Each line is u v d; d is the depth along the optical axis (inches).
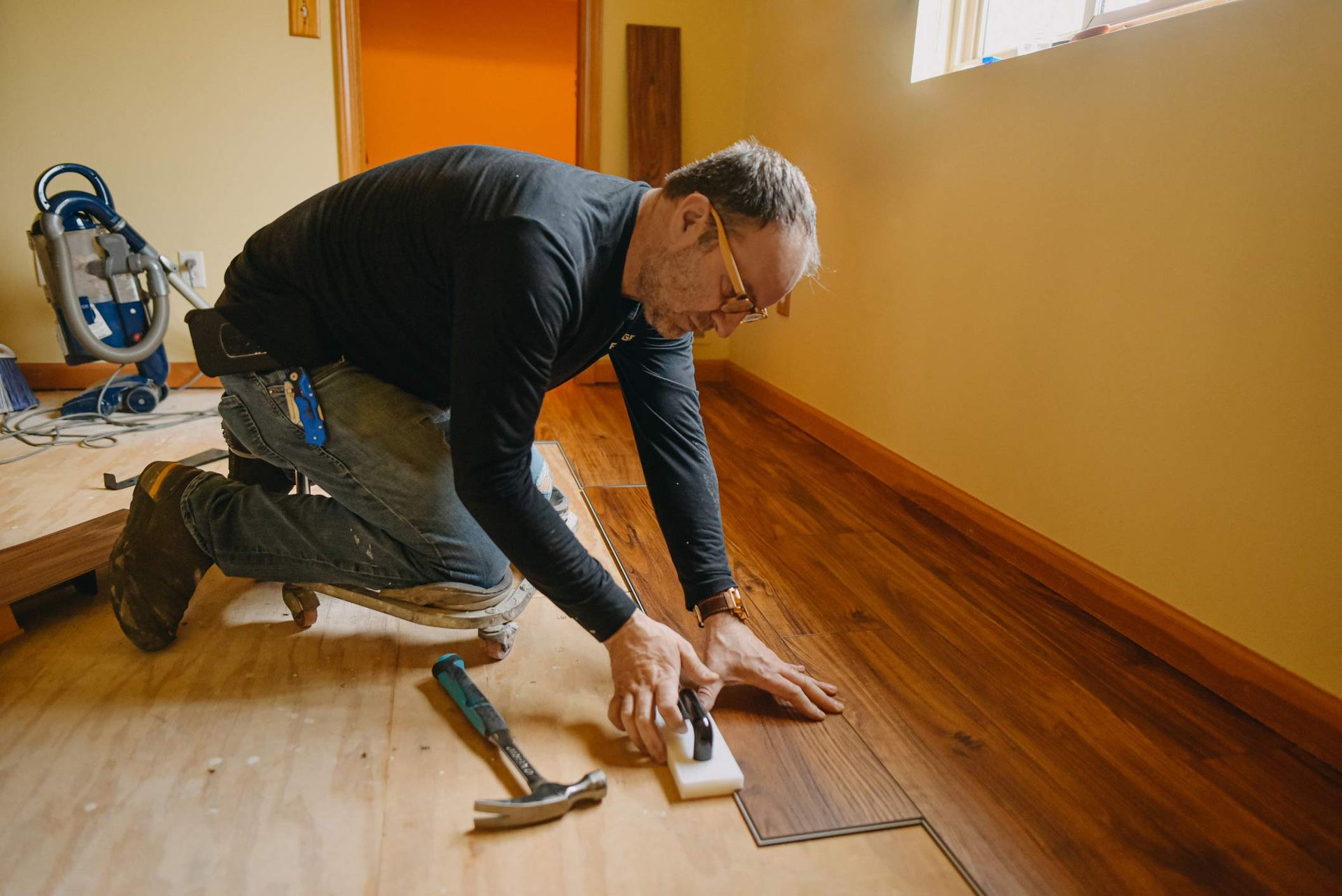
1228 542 52.7
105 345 101.3
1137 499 59.9
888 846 38.5
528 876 35.5
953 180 80.4
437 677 48.3
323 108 121.0
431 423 48.4
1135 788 43.7
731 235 36.1
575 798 39.1
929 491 85.2
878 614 62.5
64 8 111.2
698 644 55.7
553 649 54.4
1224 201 51.8
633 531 76.0
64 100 114.0
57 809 38.0
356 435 46.9
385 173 42.6
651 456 51.8
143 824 37.4
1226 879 37.5
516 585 52.9
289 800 39.3
